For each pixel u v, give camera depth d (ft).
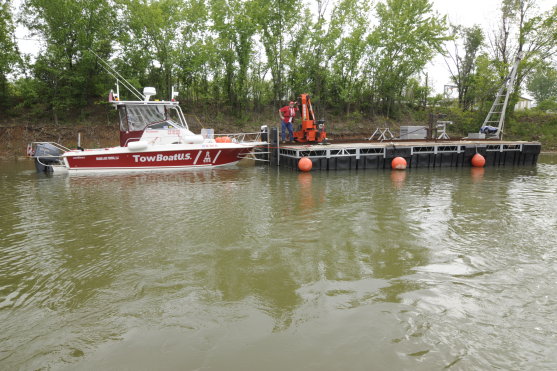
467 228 17.52
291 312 9.50
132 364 7.44
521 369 7.25
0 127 59.57
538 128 83.15
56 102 61.62
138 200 24.30
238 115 75.15
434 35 78.84
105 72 65.41
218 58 69.92
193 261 13.28
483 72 79.82
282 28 75.31
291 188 29.25
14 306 10.07
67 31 60.44
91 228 17.67
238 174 38.09
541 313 9.46
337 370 7.21
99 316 9.45
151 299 10.34
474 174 39.22
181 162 40.68
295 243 15.24
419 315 9.30
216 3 67.36
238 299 10.26
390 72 82.48
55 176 35.91
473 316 9.28
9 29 60.59
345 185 30.96
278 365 7.38
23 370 7.29
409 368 7.27
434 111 91.61
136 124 39.19
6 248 14.92
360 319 9.09
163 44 65.57
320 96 80.84
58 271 12.52
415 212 20.76
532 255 13.85
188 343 8.16
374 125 82.12
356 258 13.50
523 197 25.44
